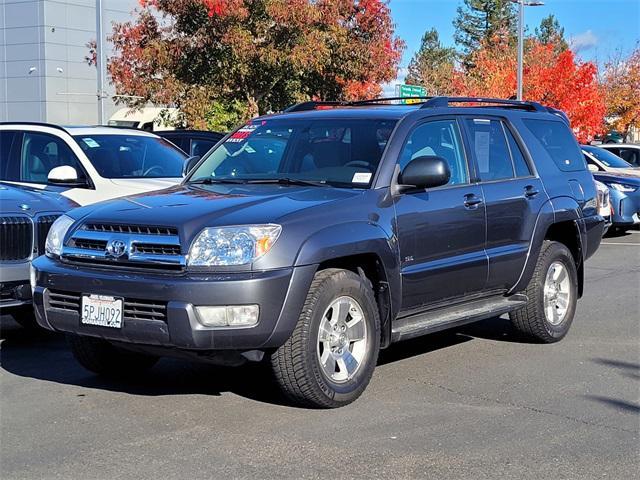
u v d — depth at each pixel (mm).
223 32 20750
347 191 5922
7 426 5312
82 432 5195
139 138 9992
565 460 4758
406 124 6387
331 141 6488
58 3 41750
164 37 22547
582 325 8500
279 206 5477
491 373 6629
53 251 5762
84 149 9180
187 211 5410
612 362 7012
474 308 6828
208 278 5035
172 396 5941
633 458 4805
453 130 6863
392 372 6629
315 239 5293
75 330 5473
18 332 8148
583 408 5734
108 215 5566
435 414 5551
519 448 4938
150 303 5125
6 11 42188
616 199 16344
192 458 4754
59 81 42062
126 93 23234
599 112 31562
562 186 7762
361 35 22422
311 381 5371
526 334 7566
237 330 5023
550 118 8148
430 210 6227
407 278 6027
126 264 5320
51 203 7578
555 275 7688
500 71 36531
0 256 7090
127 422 5379
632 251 14625
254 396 5922
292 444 4961
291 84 22438
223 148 7094
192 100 21312
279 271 5109
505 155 7371
